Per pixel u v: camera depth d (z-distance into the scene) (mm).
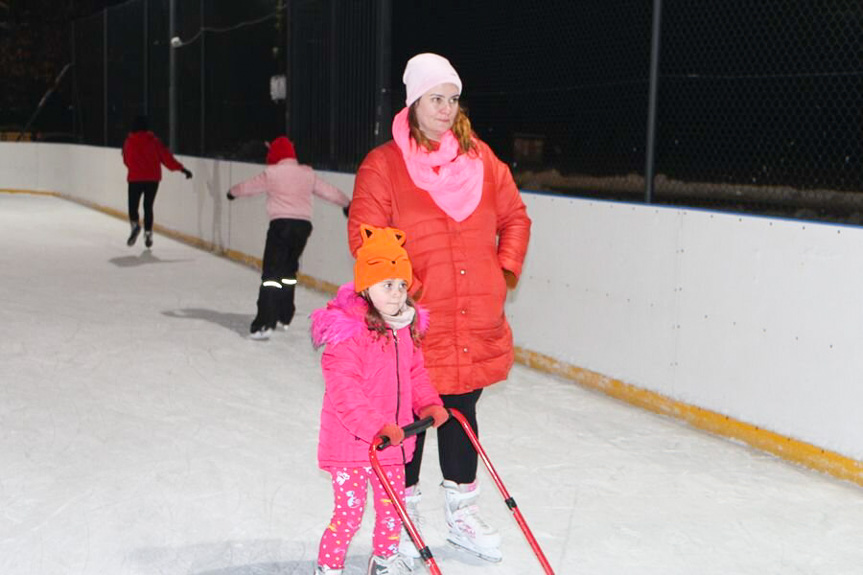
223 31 14070
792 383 5387
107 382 6840
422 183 3912
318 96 11312
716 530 4484
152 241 14734
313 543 4277
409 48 9625
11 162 22875
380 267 3459
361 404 3406
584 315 6965
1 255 13023
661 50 6891
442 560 4125
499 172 4137
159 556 4113
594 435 5852
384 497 3641
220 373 7172
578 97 7789
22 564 4016
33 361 7375
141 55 17719
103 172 19422
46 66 23031
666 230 6223
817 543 4363
